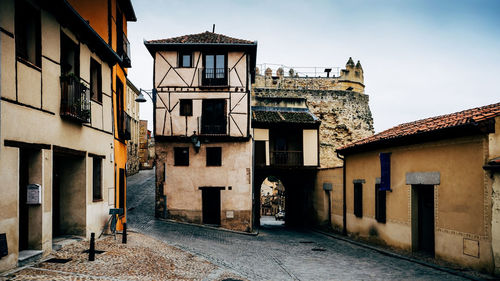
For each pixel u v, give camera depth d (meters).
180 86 20.69
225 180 20.44
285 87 41.03
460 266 10.55
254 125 23.44
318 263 11.87
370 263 11.87
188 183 20.48
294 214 27.66
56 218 10.80
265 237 18.80
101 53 12.37
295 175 26.12
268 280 9.33
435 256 11.63
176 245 13.06
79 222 10.97
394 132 15.10
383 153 14.35
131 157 38.81
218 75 20.70
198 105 20.59
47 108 8.78
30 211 8.47
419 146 12.62
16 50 7.64
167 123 20.58
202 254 11.93
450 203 11.03
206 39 21.05
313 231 22.47
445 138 11.31
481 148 9.90
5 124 7.19
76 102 9.91
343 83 41.59
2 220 7.04
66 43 10.28
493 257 9.40
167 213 20.38
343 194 18.98
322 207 22.23
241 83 20.61
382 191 15.24
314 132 24.03
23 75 7.82
